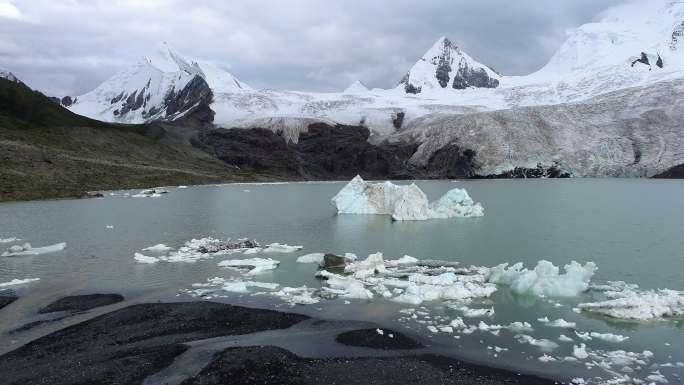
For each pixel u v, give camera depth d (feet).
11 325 81.10
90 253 138.31
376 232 179.01
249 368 64.34
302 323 81.35
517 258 133.90
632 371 63.72
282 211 250.57
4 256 134.00
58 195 302.86
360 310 88.12
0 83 559.79
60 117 559.79
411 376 62.39
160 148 568.00
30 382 61.00
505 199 329.31
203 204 285.02
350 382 60.75
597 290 101.14
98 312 87.40
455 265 124.06
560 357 68.03
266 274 114.21
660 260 130.52
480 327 78.95
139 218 217.36
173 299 94.79
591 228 188.55
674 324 80.84
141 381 61.11
